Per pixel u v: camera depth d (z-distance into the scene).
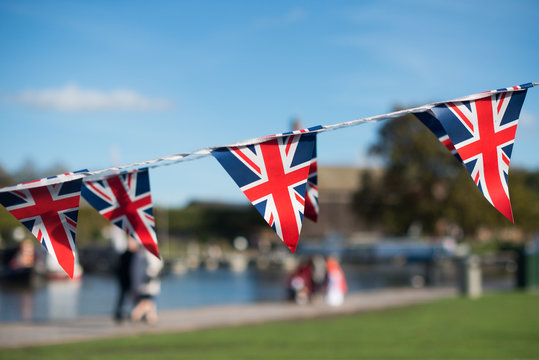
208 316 13.45
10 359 8.08
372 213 56.56
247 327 11.78
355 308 15.03
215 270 40.34
